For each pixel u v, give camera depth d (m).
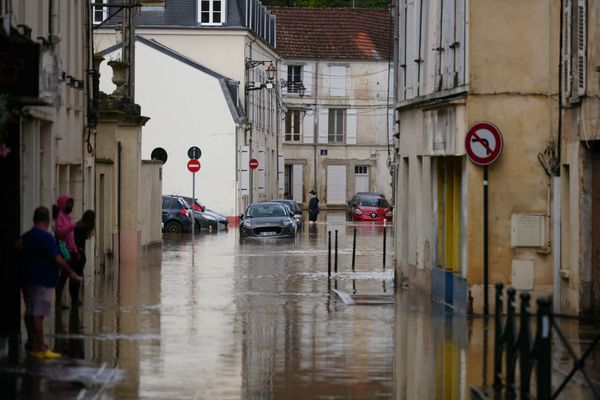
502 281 31.44
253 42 102.25
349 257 54.47
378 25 130.62
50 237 22.36
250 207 73.00
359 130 128.50
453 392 20.05
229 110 89.75
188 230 77.62
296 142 127.44
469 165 31.30
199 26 97.69
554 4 31.23
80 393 19.25
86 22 40.22
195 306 32.94
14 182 24.22
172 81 89.94
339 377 21.52
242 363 22.91
